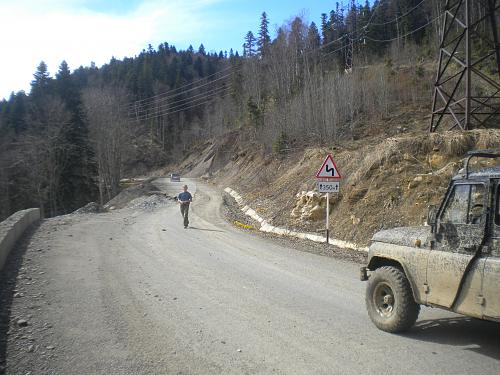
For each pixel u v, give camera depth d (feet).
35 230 54.34
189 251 43.34
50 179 194.59
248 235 58.08
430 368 16.17
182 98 469.57
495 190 16.53
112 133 230.89
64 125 202.80
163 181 245.45
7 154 199.31
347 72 154.30
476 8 150.61
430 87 110.73
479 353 17.61
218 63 563.07
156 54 579.07
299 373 16.01
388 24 255.91
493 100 85.71
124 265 35.70
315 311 23.75
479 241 16.78
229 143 272.51
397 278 20.10
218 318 22.50
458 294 17.38
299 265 36.86
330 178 49.03
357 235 47.09
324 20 314.35
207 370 16.33
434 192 43.83
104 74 512.22
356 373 15.89
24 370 16.21
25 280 29.48
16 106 266.98
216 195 137.39
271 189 88.38
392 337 19.65
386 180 50.16
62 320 21.85
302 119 116.26
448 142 48.91
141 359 17.33
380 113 101.55
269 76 251.39
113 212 91.25
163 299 25.98
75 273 32.24
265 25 343.67
